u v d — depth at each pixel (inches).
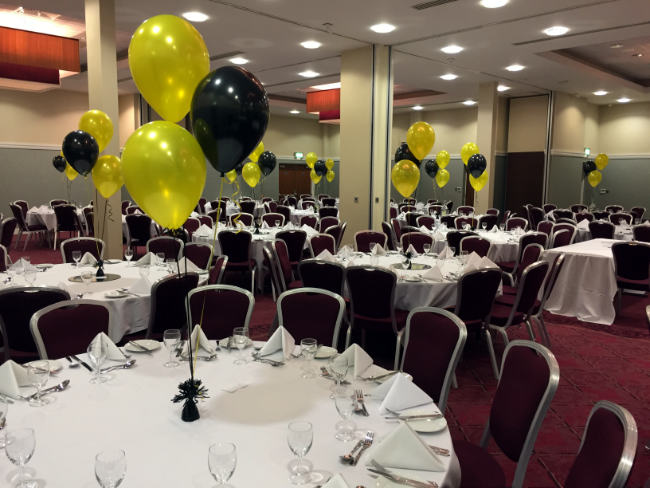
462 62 402.0
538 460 122.7
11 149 549.0
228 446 58.1
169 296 148.3
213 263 221.0
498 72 442.9
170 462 65.5
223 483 59.8
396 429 66.4
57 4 270.2
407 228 337.4
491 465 87.7
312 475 62.8
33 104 559.2
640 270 232.1
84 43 395.9
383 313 165.0
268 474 62.9
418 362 109.4
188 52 96.6
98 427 74.4
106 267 195.2
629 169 648.4
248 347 108.5
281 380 92.3
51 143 574.6
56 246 434.9
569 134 592.7
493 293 166.6
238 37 330.6
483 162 353.1
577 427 139.1
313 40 337.4
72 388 87.7
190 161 84.7
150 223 342.6
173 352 97.5
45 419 76.5
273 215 403.5
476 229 366.0
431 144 279.7
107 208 278.1
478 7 270.7
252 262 272.7
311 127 802.8
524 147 590.6
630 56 438.6
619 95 582.6
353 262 211.3
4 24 348.5
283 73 453.1
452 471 66.2
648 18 290.8
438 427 75.3
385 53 351.9
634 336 218.2
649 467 121.2
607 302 236.7
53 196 581.3
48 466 64.1
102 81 261.0
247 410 80.4
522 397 86.6
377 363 180.5
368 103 354.0
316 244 260.8
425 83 493.0
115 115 267.6
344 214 372.5
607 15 284.7
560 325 233.5
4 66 406.0
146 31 96.7
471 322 167.2
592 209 596.1
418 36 327.0
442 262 211.9
